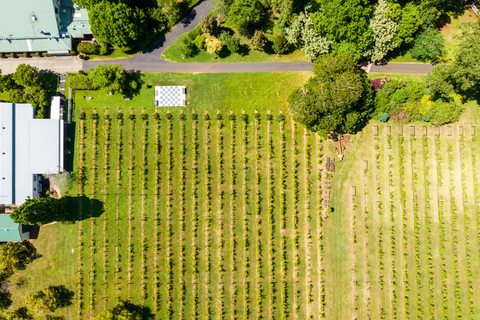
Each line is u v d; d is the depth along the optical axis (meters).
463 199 56.44
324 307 55.69
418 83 55.31
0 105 54.78
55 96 56.66
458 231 56.12
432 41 54.12
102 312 52.75
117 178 56.78
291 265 56.09
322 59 51.97
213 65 57.94
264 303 55.66
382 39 51.66
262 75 57.88
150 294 55.78
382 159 57.03
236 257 56.03
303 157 57.06
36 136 54.72
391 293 55.69
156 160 56.84
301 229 56.44
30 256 56.41
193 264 55.53
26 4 53.81
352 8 48.12
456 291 55.19
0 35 54.84
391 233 56.25
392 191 56.69
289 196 56.75
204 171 56.88
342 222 56.53
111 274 56.00
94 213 56.47
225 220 56.38
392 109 56.19
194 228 56.22
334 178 56.91
